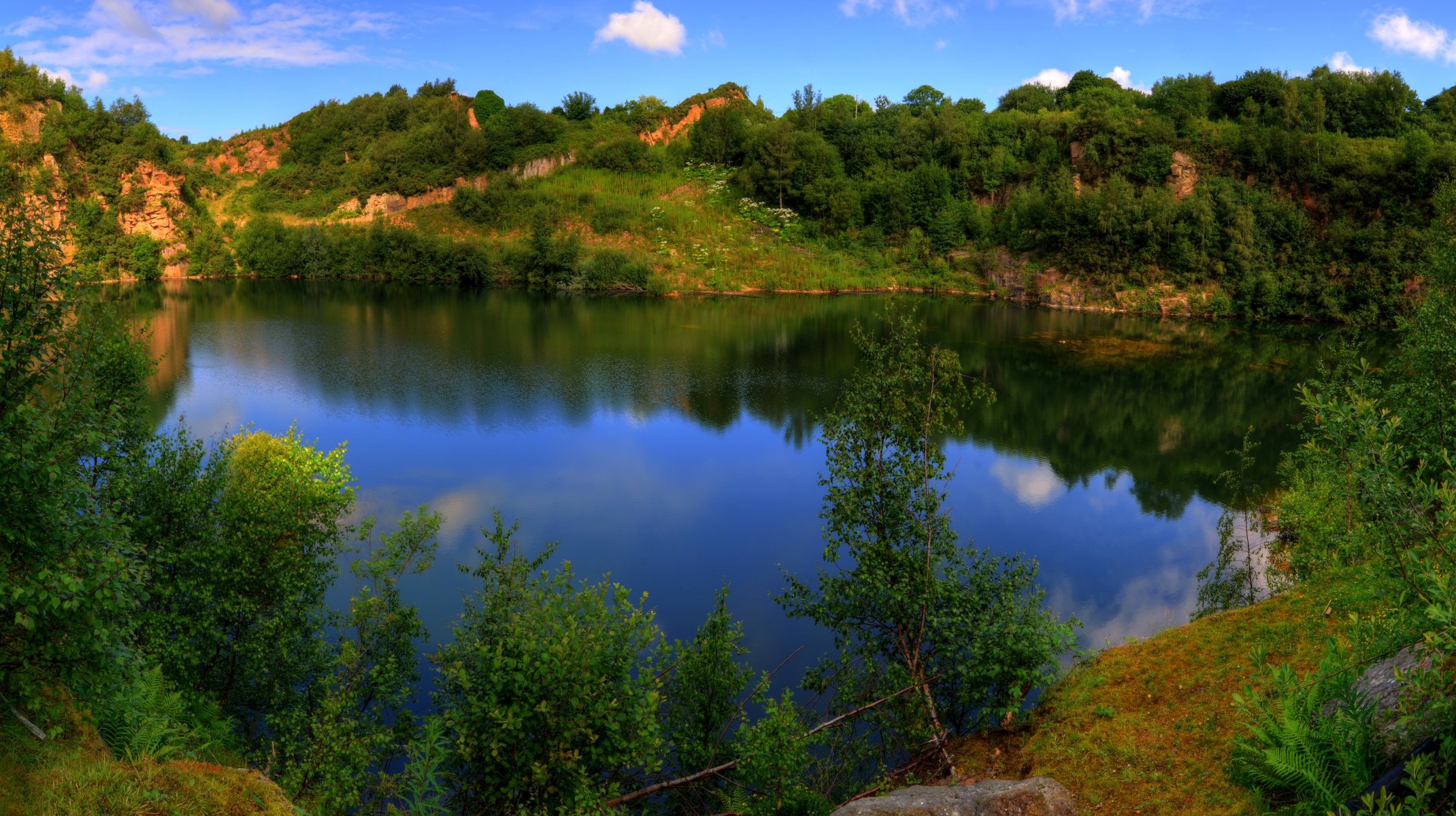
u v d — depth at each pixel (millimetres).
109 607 7285
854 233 103500
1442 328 16312
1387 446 6500
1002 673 12016
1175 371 54188
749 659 18781
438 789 10086
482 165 118688
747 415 42156
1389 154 82000
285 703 14961
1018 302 89750
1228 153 89562
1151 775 9453
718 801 11828
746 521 27516
